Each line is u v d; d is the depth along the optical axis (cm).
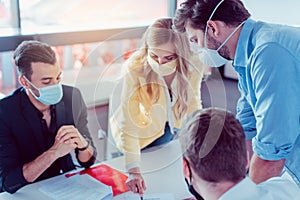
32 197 137
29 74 154
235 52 133
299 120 117
